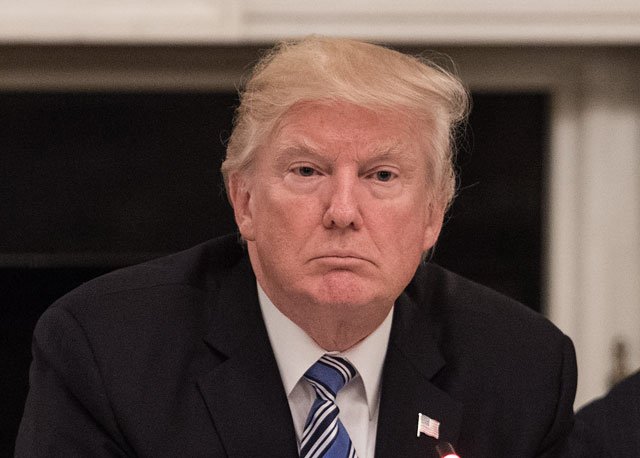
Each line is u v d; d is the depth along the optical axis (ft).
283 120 11.30
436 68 12.26
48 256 25.04
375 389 12.81
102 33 21.90
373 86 11.18
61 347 12.60
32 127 24.97
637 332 25.82
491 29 22.47
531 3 22.40
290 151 11.27
